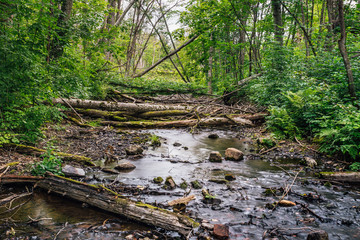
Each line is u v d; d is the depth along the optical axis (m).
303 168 5.34
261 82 11.45
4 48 4.30
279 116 7.94
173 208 3.27
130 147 6.39
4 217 2.91
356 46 8.44
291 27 11.56
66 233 2.63
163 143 7.75
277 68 10.12
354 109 5.75
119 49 12.51
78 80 7.20
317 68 8.89
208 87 18.56
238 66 17.53
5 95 4.64
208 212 3.25
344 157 5.58
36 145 5.51
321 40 10.12
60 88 6.93
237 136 9.18
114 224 2.86
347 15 9.80
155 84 15.72
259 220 3.06
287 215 3.21
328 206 3.47
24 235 2.56
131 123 10.16
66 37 6.98
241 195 3.84
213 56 17.94
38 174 3.97
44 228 2.71
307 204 3.55
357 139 5.43
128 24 14.86
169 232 2.72
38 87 5.34
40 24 4.92
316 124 7.13
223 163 5.79
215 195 3.82
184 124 10.70
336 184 4.43
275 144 7.30
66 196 3.44
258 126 10.31
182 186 4.14
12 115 4.92
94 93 12.50
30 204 3.27
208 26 14.87
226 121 10.87
